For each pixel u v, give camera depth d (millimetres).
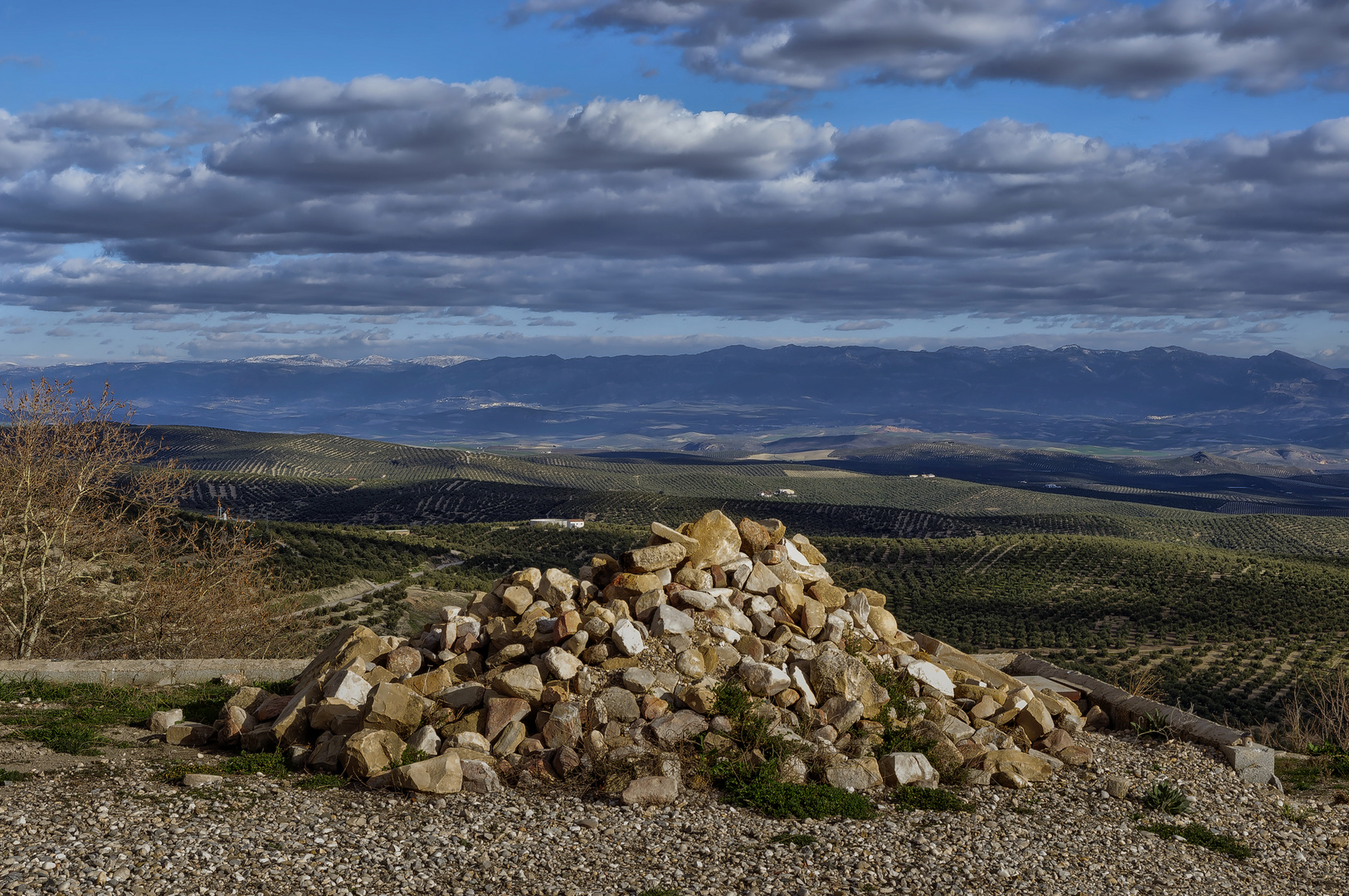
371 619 61312
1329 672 66250
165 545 26641
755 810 9312
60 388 23828
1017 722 11844
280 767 10242
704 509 197750
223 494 192500
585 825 8750
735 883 7566
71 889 6664
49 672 15398
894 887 7609
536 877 7520
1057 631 91312
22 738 11289
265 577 31734
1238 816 10242
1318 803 11148
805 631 12641
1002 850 8594
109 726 12336
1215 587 105062
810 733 10695
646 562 12727
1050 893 7703
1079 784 10742
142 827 8117
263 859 7551
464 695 10992
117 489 25141
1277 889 8430
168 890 6848
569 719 10328
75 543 23812
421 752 10133
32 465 22906
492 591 13328
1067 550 126000
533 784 9789
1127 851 8867
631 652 11305
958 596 107250
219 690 14836
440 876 7465
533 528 135250
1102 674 72688
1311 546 191250
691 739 10312
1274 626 88062
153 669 15820
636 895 7219
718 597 12625
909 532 195000
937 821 9320
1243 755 11492
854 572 122125
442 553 104812
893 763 10227
